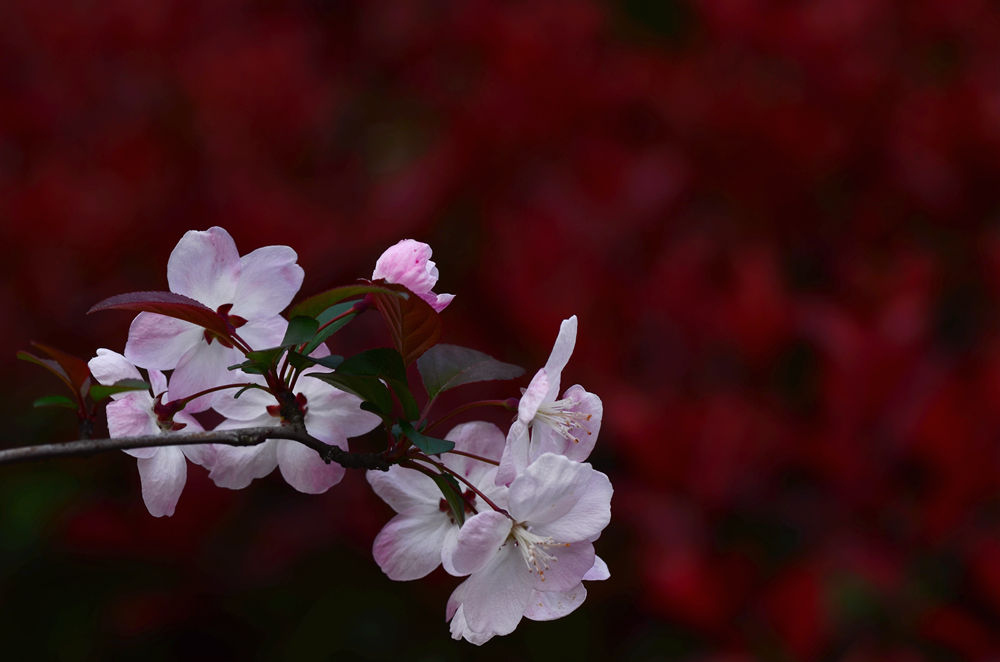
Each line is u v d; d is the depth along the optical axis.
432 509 0.96
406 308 0.94
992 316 1.47
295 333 0.93
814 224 1.60
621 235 1.47
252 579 1.42
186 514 1.36
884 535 1.24
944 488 1.19
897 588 1.20
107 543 1.39
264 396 0.96
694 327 1.33
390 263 0.95
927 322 1.32
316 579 1.53
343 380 0.95
